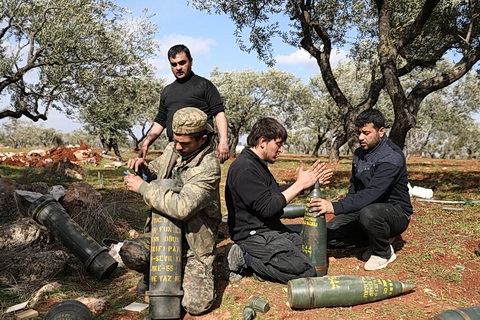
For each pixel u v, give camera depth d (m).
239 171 3.29
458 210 5.59
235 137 31.14
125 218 5.91
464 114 35.59
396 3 9.82
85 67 11.61
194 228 2.83
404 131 7.79
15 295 3.23
